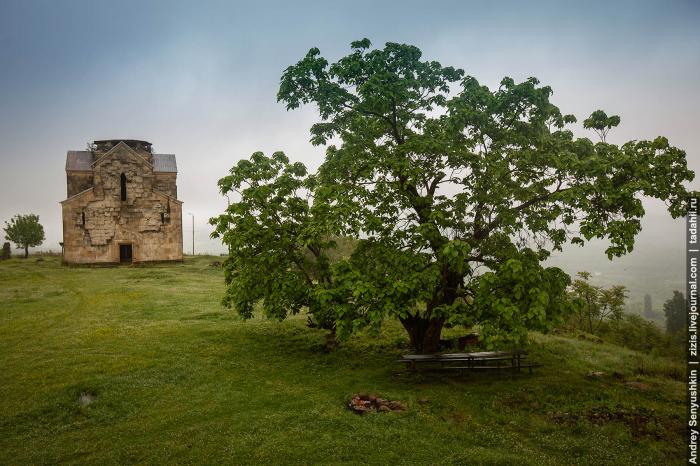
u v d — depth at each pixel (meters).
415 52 16.91
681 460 9.92
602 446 10.62
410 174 15.62
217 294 35.00
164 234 55.31
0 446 11.47
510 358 16.34
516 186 16.06
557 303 14.66
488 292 14.41
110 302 30.66
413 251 16.19
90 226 52.72
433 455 10.36
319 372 17.22
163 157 63.78
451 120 15.03
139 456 10.66
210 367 17.58
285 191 19.53
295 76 17.45
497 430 11.75
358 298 15.90
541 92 15.41
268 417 12.70
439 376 16.38
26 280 40.72
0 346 19.95
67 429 12.45
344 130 19.86
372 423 12.19
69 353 18.91
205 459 10.39
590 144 15.48
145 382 15.72
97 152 58.72
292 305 20.34
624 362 18.09
